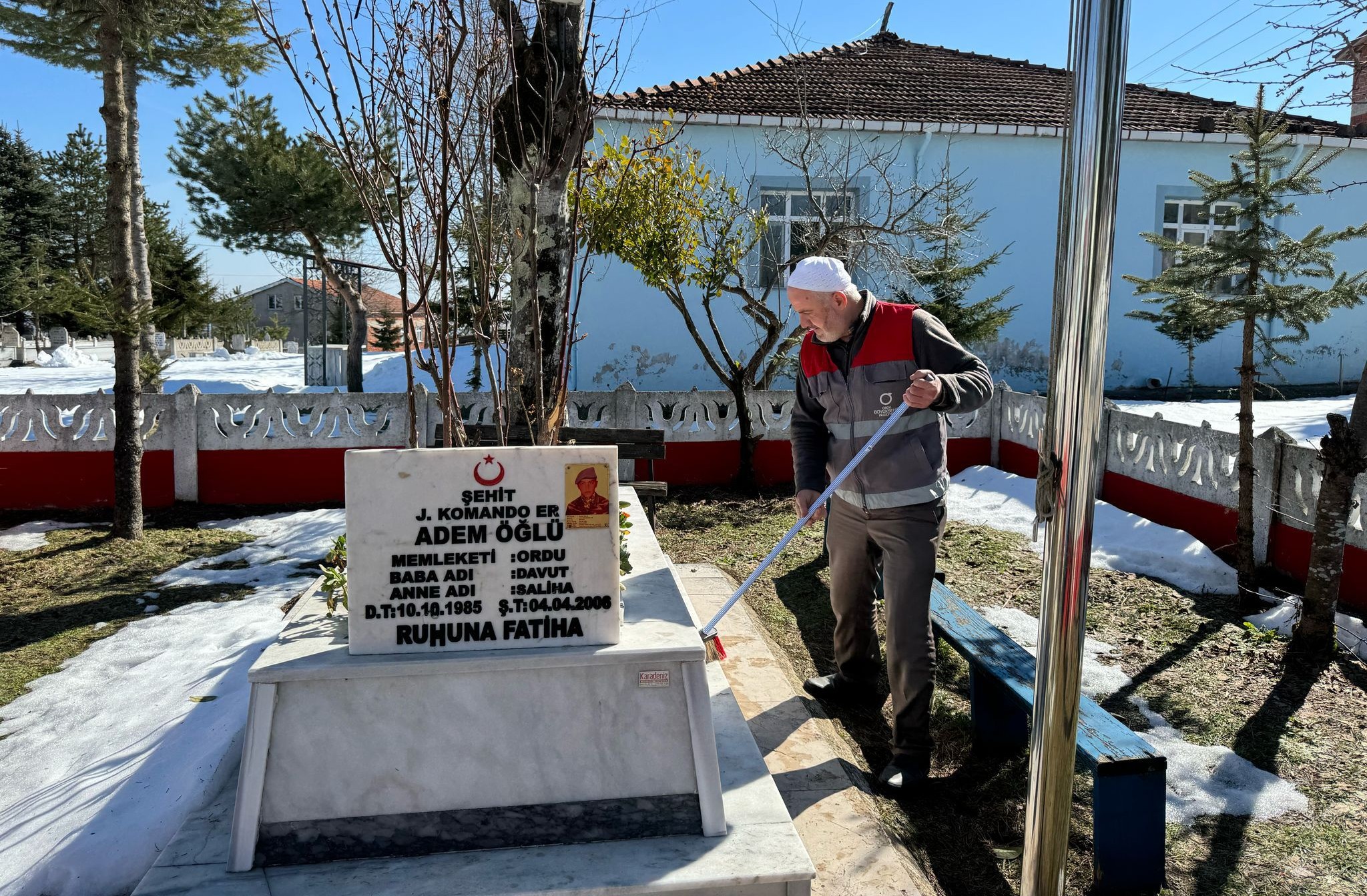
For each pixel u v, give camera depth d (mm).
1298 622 4672
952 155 12984
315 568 6113
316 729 2240
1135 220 13867
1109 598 5336
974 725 3623
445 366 3059
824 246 8609
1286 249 5191
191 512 7562
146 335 12086
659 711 2342
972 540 6543
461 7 2758
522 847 2301
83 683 4105
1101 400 1892
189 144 14352
